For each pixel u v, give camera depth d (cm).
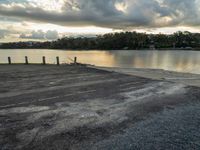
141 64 4809
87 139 430
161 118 567
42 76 1296
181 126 512
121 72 1600
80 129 481
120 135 453
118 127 498
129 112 611
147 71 1762
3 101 703
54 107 646
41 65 2055
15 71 1531
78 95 805
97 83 1076
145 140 431
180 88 969
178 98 784
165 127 504
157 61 6044
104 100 739
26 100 719
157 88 963
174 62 5600
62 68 1797
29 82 1077
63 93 834
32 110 612
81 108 641
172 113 611
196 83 1118
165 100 753
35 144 404
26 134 448
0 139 423
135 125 512
